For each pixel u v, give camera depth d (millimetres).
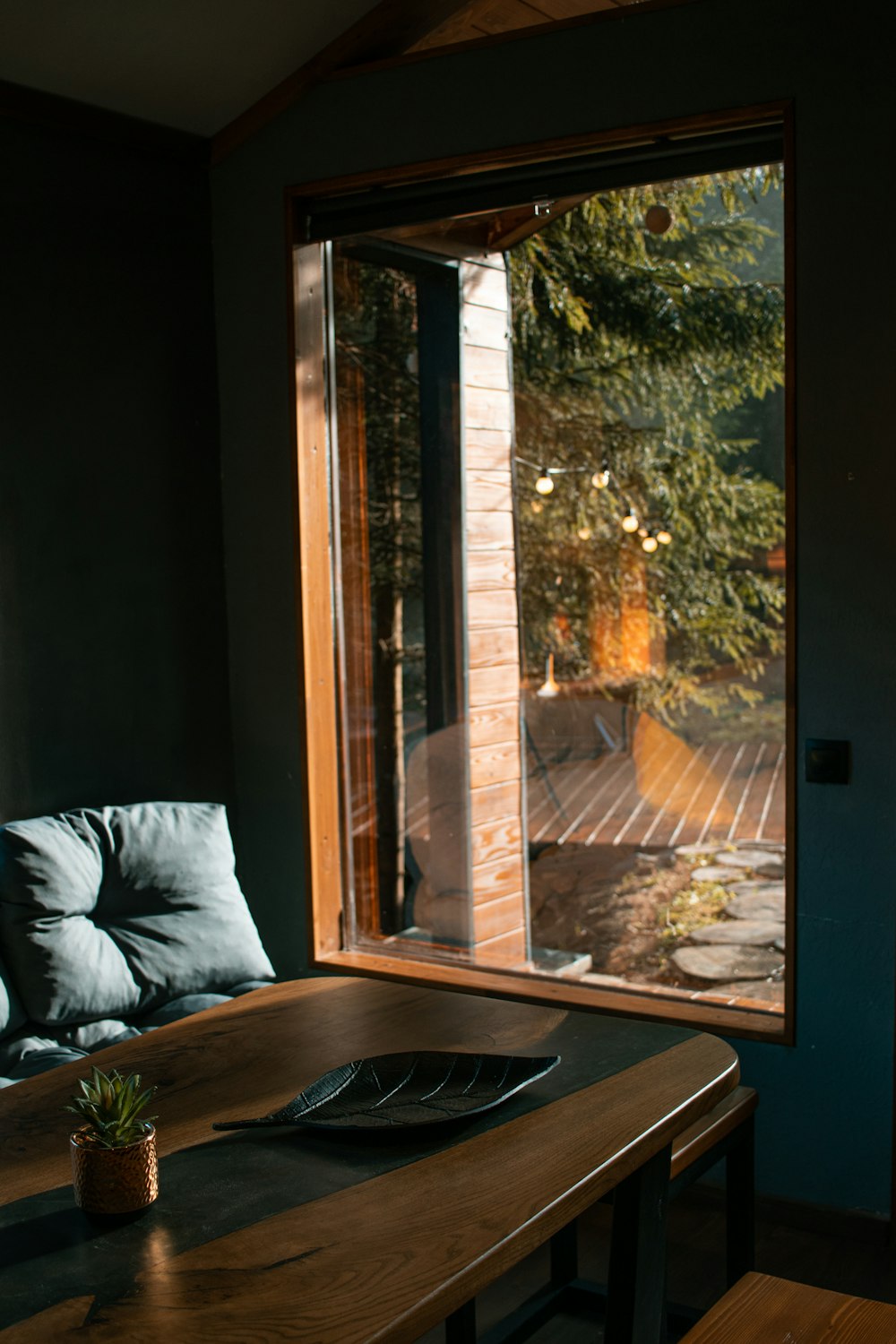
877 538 2617
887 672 2623
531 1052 1947
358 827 3566
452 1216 1411
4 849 2803
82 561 3188
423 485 3602
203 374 3500
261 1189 1499
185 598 3459
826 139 2613
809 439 2672
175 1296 1268
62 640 3141
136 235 3312
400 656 3586
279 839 3531
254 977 3023
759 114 2686
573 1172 1508
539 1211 1412
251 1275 1303
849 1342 1572
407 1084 1802
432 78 3078
